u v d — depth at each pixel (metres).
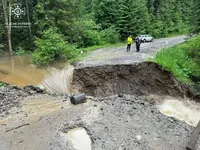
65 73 17.33
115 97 11.31
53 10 25.66
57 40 20.89
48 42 20.50
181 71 17.69
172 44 28.36
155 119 9.01
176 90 16.47
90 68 17.14
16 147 7.11
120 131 7.91
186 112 14.68
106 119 8.64
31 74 17.16
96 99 10.88
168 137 7.82
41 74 17.19
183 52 21.06
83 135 7.71
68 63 19.69
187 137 7.95
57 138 7.48
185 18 51.38
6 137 7.67
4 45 26.16
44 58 19.56
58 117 8.84
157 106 15.61
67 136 7.65
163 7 47.22
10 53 24.64
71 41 27.41
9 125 8.45
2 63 20.81
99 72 17.20
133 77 17.45
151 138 7.66
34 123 8.52
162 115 9.52
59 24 26.14
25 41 26.75
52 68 18.84
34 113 9.38
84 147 7.10
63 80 16.22
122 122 8.49
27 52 25.67
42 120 8.70
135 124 8.44
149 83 17.30
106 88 17.17
